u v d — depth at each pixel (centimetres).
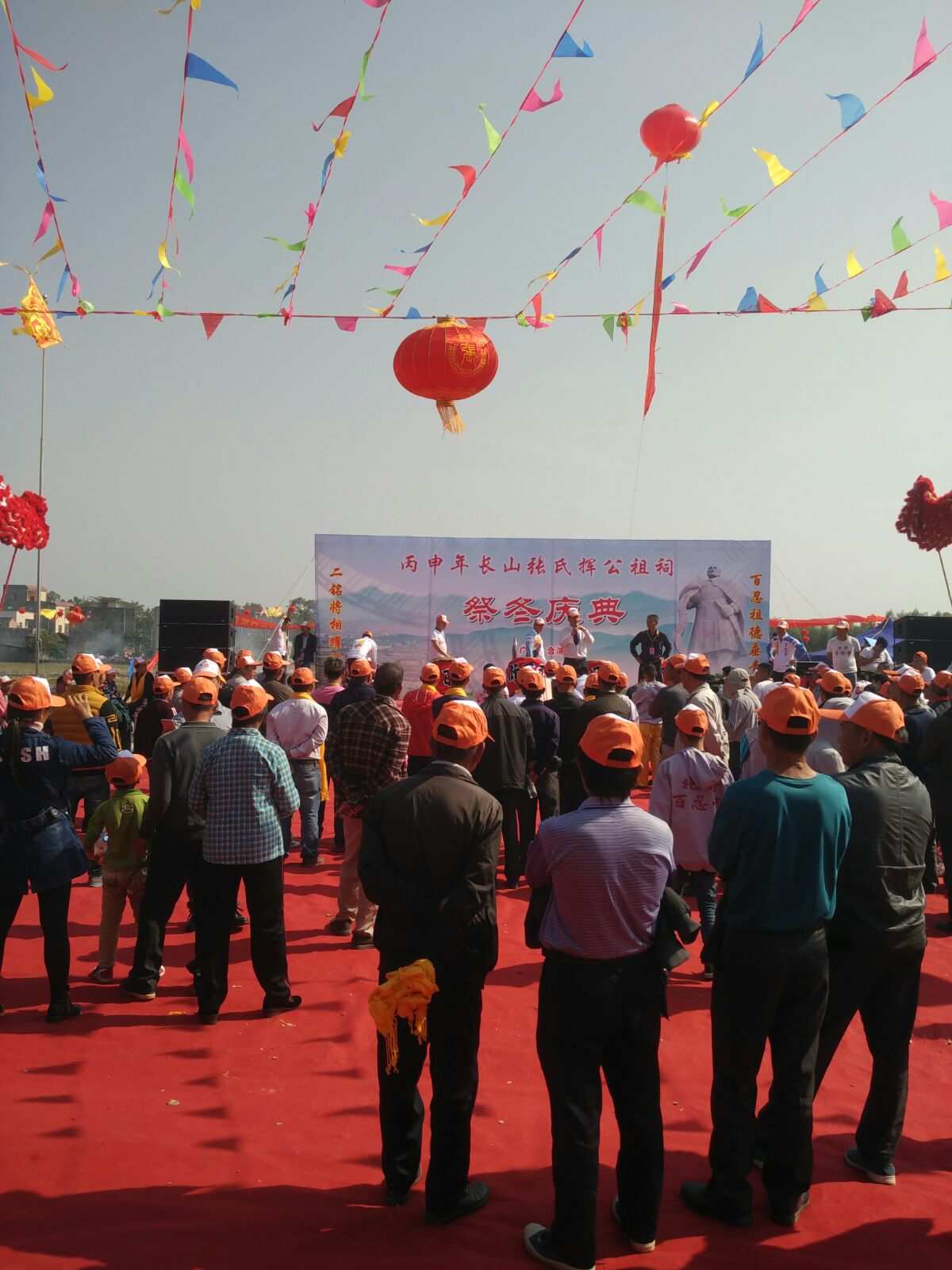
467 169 687
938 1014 643
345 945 761
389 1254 364
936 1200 412
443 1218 386
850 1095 523
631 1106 372
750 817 385
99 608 4297
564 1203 354
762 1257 369
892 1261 367
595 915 359
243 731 609
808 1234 386
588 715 890
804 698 396
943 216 604
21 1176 412
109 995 648
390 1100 400
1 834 591
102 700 965
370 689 1005
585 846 359
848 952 418
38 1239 364
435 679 955
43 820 594
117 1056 550
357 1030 593
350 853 774
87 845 680
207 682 663
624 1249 373
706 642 2261
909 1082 545
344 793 738
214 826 599
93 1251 357
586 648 2009
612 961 362
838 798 392
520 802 937
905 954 419
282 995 620
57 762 598
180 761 639
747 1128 392
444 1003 385
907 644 2281
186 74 546
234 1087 514
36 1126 458
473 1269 354
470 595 2245
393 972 374
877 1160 429
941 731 800
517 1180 427
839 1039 423
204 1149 443
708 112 586
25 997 640
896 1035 426
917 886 423
